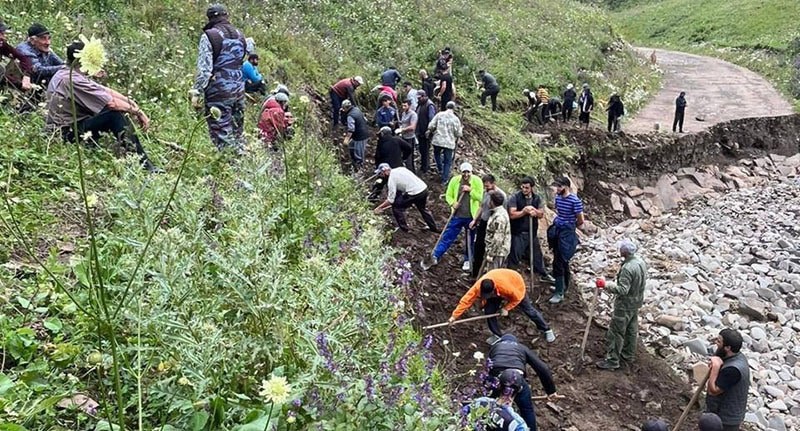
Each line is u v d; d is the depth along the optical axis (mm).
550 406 7828
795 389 9609
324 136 12375
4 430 2809
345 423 3422
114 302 3643
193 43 12070
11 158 5418
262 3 16312
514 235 9781
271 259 4004
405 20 20844
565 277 10227
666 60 41062
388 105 12594
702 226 16516
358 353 3945
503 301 8242
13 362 3553
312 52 15430
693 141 20016
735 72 35188
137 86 8680
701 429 6164
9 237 4508
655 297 11953
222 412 3314
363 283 4254
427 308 8688
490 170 14922
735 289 12578
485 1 29234
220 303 3822
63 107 5941
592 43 30828
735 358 7066
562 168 17031
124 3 12188
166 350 3434
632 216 17328
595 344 9281
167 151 6910
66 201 5234
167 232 3828
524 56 23797
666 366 9336
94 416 3309
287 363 3770
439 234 10586
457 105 17438
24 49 6934
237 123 7555
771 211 17719
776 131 22625
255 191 5422
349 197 8133
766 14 47031
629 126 21062
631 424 7879
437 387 5465
